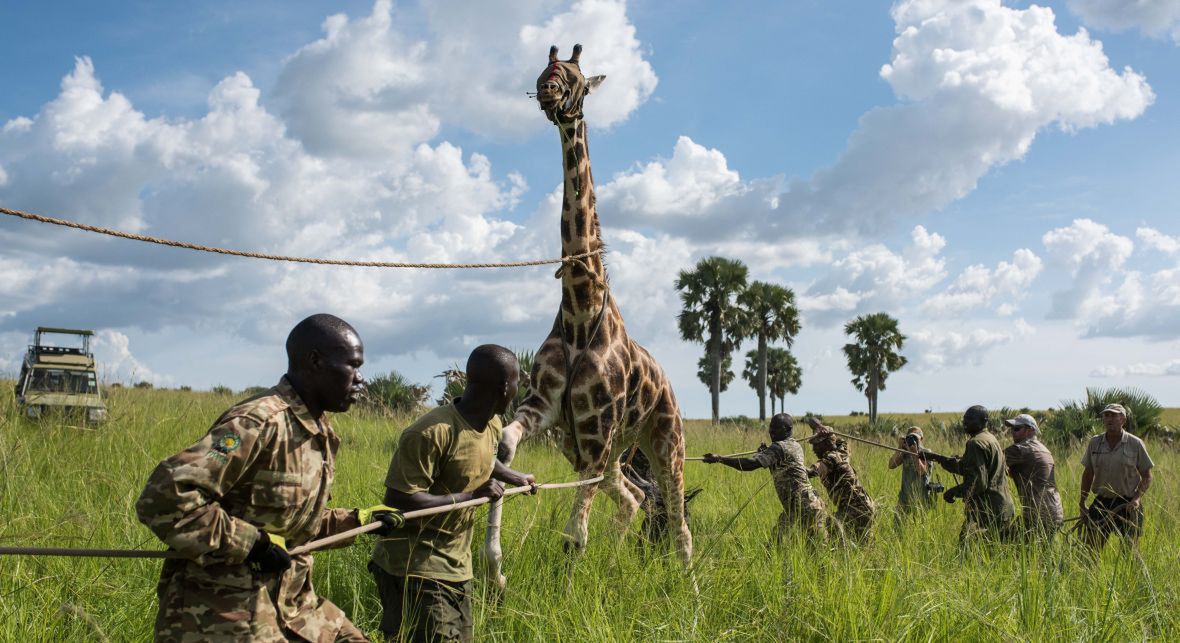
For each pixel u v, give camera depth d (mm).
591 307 6285
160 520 2586
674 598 5125
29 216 2738
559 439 6535
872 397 51500
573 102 6426
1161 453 14977
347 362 2961
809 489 7191
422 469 3727
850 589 5027
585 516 6074
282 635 2844
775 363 59312
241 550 2678
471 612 4164
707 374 57750
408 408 16891
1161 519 8695
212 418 10750
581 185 6449
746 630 4816
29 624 4105
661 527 7105
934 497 8766
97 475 6965
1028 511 7922
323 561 5348
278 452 2805
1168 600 5383
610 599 5020
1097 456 8188
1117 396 17859
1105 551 7145
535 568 5609
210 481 2637
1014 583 5488
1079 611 5184
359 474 8055
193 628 2719
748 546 6430
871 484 10297
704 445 15758
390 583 3891
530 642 4516
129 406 10992
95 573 4812
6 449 6887
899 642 4527
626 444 6711
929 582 5348
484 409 3982
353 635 3176
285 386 2934
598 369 6176
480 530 6004
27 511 5930
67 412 9984
